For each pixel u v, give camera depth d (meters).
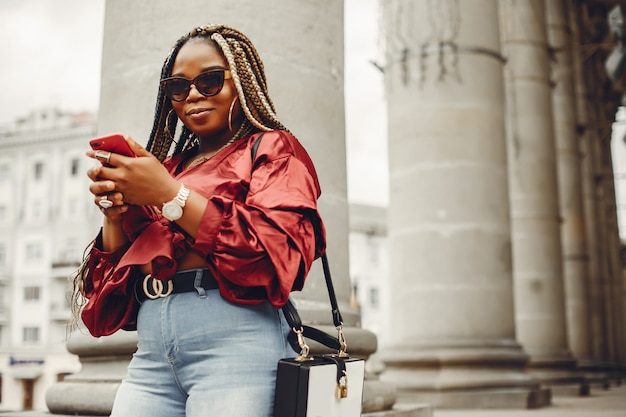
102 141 1.73
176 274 1.87
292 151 1.93
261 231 1.75
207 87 1.96
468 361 8.77
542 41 14.88
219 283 1.80
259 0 4.00
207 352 1.82
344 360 1.87
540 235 14.07
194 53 1.99
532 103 14.48
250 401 1.79
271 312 1.87
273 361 1.83
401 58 9.98
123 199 1.78
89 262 2.07
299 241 1.80
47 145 48.41
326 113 4.23
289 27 4.08
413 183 9.61
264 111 2.03
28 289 46.78
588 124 25.14
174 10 4.01
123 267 1.86
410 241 9.52
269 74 3.97
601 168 26.75
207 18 3.95
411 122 9.75
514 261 14.10
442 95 9.64
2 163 49.03
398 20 10.09
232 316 1.82
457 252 9.25
